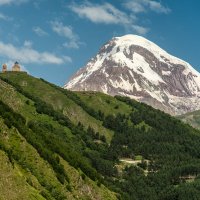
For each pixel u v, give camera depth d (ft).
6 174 581.12
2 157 600.80
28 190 596.29
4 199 535.60
